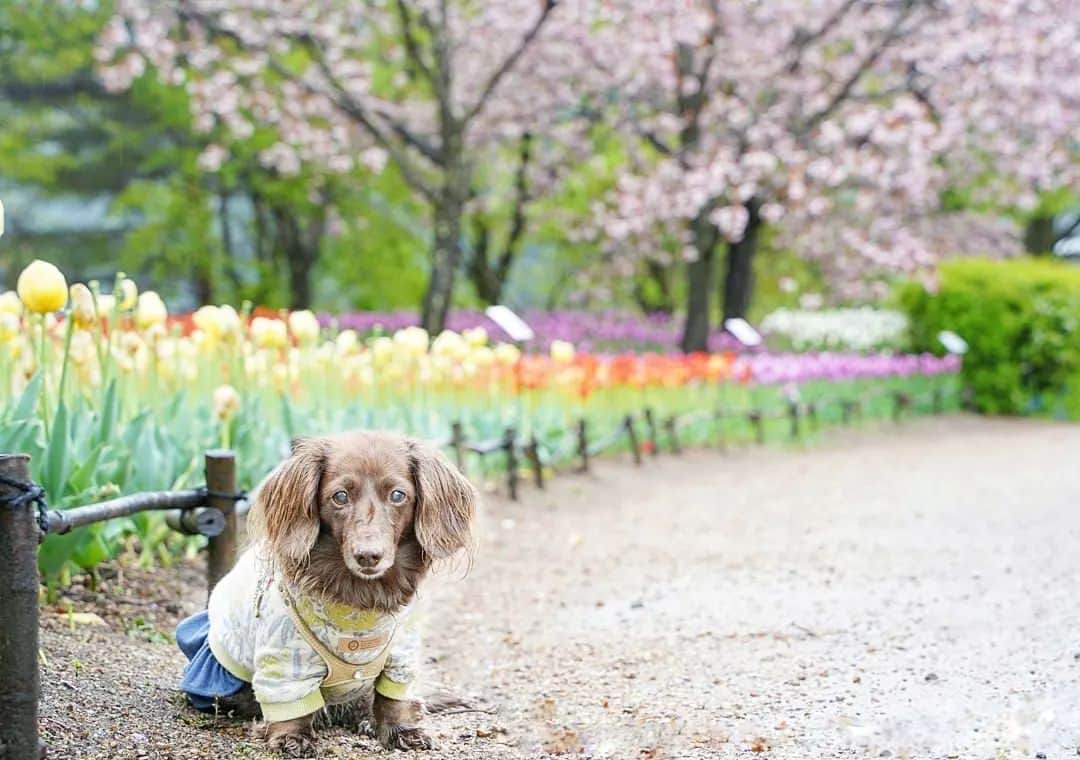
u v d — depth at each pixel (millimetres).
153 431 6156
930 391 17531
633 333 19672
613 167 22188
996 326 17875
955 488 10172
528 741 4039
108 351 5984
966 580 6461
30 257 22688
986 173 21172
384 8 18625
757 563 7273
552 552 7766
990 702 4258
